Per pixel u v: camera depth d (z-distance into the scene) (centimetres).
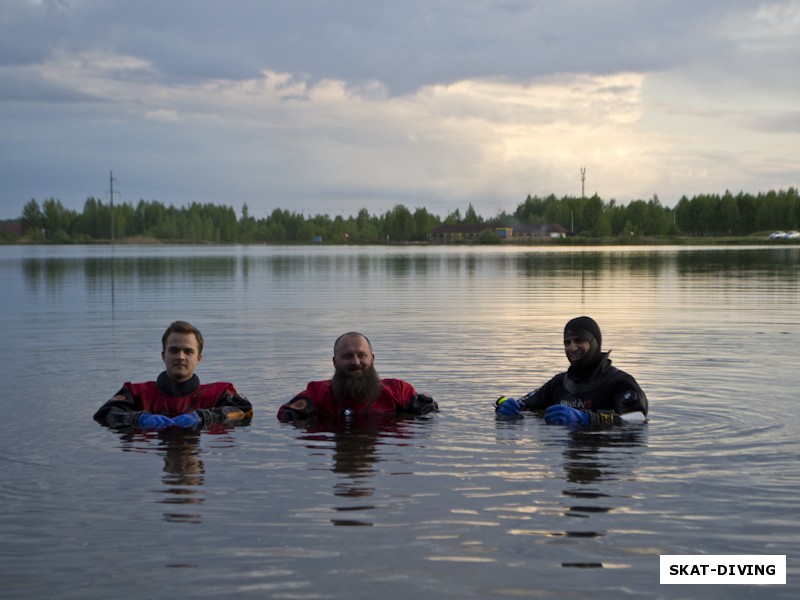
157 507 484
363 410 761
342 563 400
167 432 689
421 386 906
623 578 384
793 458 595
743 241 13550
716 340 1255
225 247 12519
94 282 2884
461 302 1964
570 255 6419
